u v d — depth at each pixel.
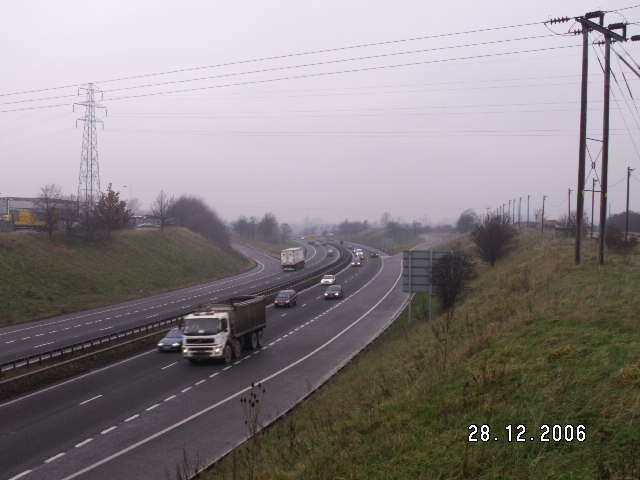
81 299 56.62
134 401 21.89
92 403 21.67
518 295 24.78
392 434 11.34
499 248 52.78
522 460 8.59
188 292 67.31
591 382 10.68
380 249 159.00
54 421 19.36
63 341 37.16
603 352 12.11
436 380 14.18
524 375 12.14
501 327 17.70
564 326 15.40
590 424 9.04
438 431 10.81
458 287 36.47
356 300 58.50
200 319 29.20
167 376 26.38
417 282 37.50
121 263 73.06
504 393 11.55
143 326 36.78
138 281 69.44
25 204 92.50
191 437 17.33
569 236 54.72
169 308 53.62
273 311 50.94
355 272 90.69
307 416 17.23
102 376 26.56
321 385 22.77
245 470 12.12
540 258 37.62
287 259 96.31
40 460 15.55
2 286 51.66
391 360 21.72
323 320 45.38
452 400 12.08
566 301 18.33
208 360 30.03
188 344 28.89
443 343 19.94
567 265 28.39
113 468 14.85
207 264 92.38
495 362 13.83
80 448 16.50
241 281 80.25
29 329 42.38
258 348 33.88
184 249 94.25
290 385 24.19
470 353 15.79
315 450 12.08
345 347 33.69
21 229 78.50
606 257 30.23
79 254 68.88
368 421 12.65
